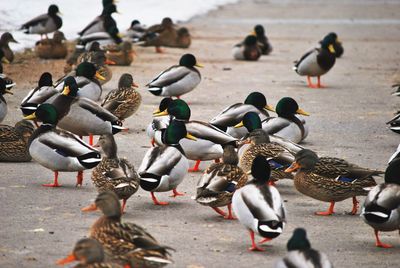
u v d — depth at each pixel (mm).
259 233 9875
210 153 14398
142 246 8969
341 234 11625
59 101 15875
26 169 14594
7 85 18891
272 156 13336
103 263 8336
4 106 16766
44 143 13164
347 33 36906
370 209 10492
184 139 14336
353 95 22625
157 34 30453
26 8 37281
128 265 9070
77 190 13266
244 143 13938
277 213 9828
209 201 11445
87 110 15875
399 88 20266
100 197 9445
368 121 19312
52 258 10156
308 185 12438
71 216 11891
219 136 14375
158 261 8836
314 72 23562
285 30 37562
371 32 37344
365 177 12297
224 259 10375
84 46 26984
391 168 11086
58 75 24000
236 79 24828
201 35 35219
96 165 13094
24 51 28250
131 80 18828
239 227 11734
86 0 41344
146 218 11992
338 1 50969
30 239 10844
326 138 17500
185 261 10234
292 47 32656
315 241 11258
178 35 30984
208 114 19547
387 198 10438
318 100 21750
